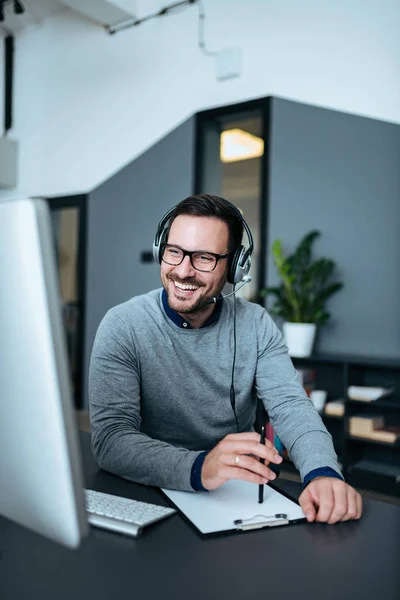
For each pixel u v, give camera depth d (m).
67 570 0.70
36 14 5.34
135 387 1.30
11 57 5.63
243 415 1.45
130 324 1.35
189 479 0.99
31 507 0.58
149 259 4.60
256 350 1.44
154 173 4.59
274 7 3.92
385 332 3.40
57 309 0.53
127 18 4.72
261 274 3.89
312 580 0.69
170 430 1.40
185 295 1.30
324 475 1.02
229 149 5.55
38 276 0.52
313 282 3.56
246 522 0.87
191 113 4.36
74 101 5.17
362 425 3.14
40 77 5.45
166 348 1.36
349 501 0.93
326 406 3.30
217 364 1.40
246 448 0.96
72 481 0.54
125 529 0.82
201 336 1.39
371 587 0.68
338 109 3.61
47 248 0.52
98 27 5.00
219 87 4.20
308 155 3.72
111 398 1.24
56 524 0.55
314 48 3.73
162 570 0.71
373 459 3.36
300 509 0.94
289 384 1.36
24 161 5.57
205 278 1.29
